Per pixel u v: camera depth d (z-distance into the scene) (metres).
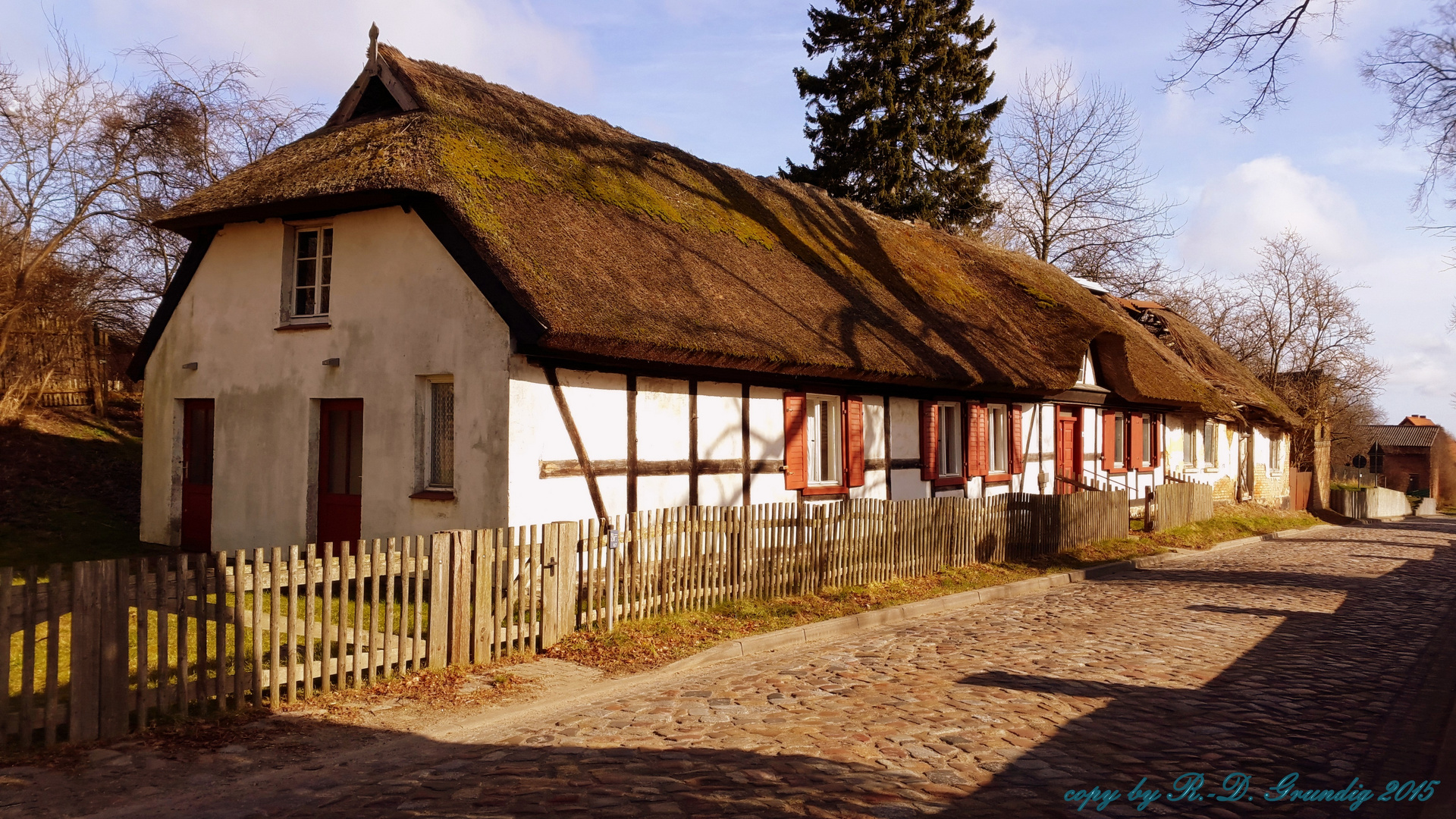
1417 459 66.75
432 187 9.84
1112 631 9.64
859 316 14.45
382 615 8.84
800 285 14.17
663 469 11.35
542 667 7.64
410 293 10.39
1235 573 14.95
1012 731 6.00
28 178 17.34
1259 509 27.81
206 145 19.83
